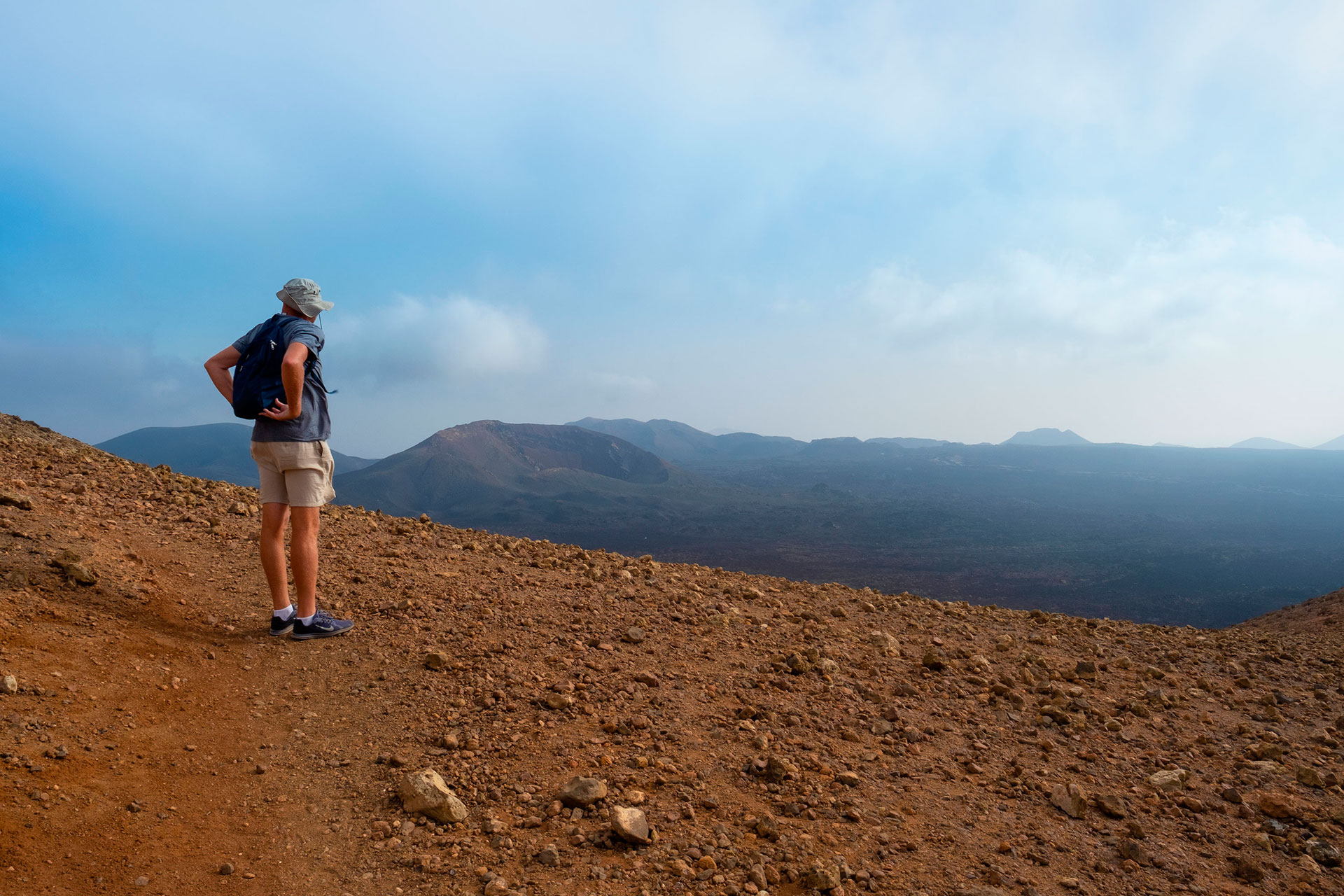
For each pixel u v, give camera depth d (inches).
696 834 122.6
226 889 99.5
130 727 133.0
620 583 281.3
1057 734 197.2
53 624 158.9
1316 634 448.1
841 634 259.6
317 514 185.6
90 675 144.9
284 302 178.1
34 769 112.8
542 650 196.9
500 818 122.0
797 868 116.4
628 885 107.7
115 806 111.0
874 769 158.1
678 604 262.5
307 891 101.2
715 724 167.3
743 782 143.1
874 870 119.1
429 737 146.4
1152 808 158.4
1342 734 221.0
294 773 131.3
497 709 159.5
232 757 133.1
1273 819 159.8
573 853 114.0
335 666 173.0
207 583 207.6
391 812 121.9
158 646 165.0
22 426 360.5
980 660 247.6
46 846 98.4
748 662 213.5
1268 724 225.8
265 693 157.5
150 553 216.1
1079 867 131.0
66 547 191.9
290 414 169.8
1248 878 134.3
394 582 235.0
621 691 177.2
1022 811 149.1
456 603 222.8
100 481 290.5
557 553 323.0
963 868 124.2
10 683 130.8
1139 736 202.4
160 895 95.5
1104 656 285.0
